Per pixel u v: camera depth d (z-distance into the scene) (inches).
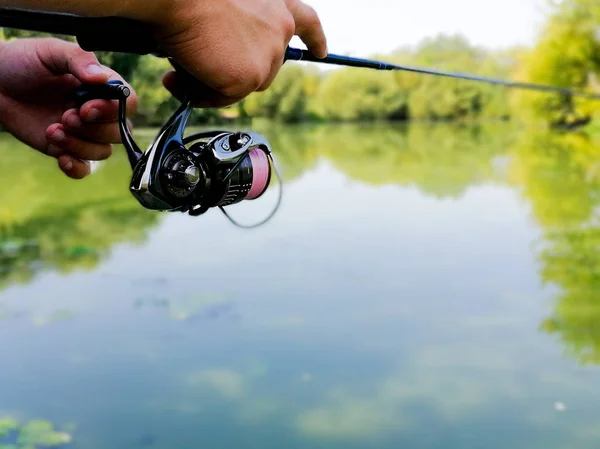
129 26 32.0
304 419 130.0
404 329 168.4
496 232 261.6
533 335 166.6
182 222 250.2
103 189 271.6
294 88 458.3
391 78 778.8
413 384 142.7
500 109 846.5
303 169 420.2
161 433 123.2
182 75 37.1
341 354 154.0
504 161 476.4
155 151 37.6
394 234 254.7
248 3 32.5
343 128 739.4
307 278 199.5
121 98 41.3
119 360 146.7
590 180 378.9
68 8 27.4
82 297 177.0
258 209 275.9
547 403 136.4
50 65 46.8
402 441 123.3
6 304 171.5
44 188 259.0
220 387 138.4
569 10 773.3
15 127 48.6
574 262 221.1
